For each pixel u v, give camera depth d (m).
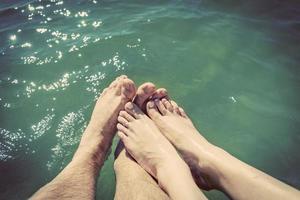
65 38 0.81
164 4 0.91
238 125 0.65
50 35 0.82
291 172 0.58
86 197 0.51
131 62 0.74
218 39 0.80
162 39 0.79
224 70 0.73
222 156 0.53
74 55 0.76
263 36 0.82
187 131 0.61
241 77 0.72
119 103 0.67
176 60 0.75
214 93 0.69
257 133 0.63
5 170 0.59
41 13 0.89
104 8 0.90
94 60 0.75
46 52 0.77
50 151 0.61
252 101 0.68
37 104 0.68
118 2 0.91
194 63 0.74
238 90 0.70
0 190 0.57
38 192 0.50
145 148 0.59
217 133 0.64
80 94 0.70
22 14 0.89
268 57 0.76
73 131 0.64
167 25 0.83
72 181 0.53
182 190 0.47
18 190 0.57
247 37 0.81
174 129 0.61
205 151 0.55
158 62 0.74
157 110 0.66
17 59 0.76
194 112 0.67
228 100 0.68
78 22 0.85
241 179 0.49
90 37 0.80
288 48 0.79
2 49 0.79
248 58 0.76
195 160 0.55
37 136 0.63
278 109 0.67
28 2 0.93
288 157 0.60
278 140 0.62
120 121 0.65
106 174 0.60
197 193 0.47
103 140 0.63
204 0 0.92
